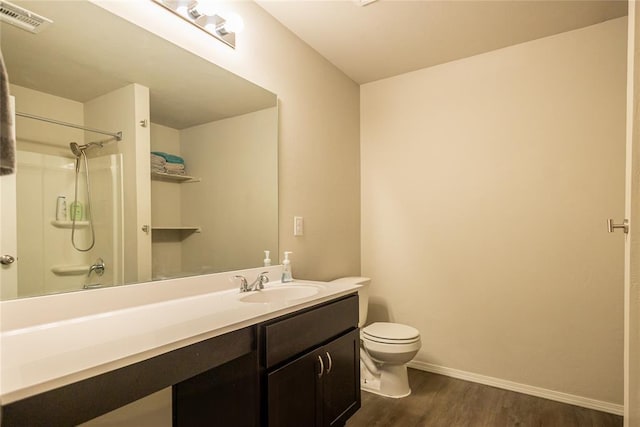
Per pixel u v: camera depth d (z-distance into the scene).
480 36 2.23
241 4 1.80
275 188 2.01
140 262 1.35
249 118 1.85
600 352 2.07
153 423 1.37
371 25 2.10
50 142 1.11
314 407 1.42
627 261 1.14
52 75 1.12
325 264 2.46
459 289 2.53
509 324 2.35
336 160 2.62
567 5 1.92
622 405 2.00
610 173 2.07
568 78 2.19
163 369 0.88
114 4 1.29
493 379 2.38
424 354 2.66
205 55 1.63
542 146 2.26
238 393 1.22
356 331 1.76
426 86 2.68
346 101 2.76
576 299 2.15
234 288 1.70
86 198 1.20
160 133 1.45
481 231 2.46
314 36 2.22
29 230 1.05
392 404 2.10
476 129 2.48
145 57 1.39
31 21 1.08
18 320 0.99
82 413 0.72
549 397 2.19
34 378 0.67
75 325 1.05
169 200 1.47
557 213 2.21
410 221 2.74
